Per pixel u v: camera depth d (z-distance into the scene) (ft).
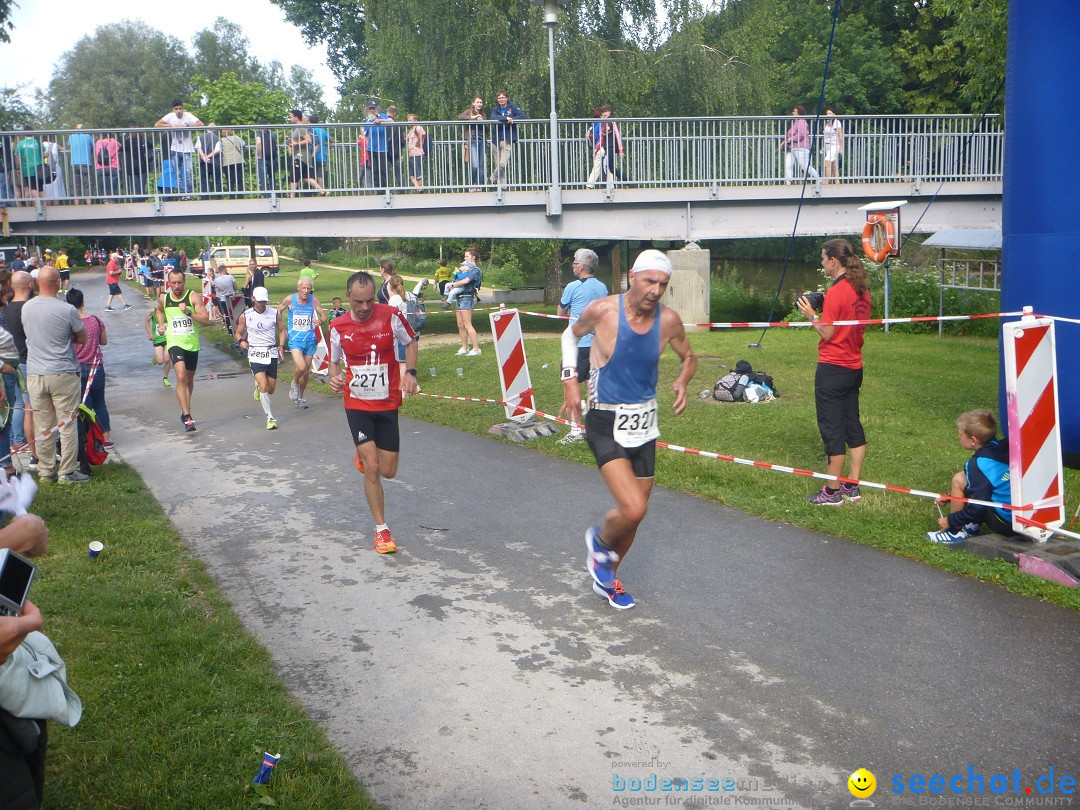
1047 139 27.12
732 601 18.67
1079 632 16.88
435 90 89.71
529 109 88.94
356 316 21.36
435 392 43.62
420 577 20.54
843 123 72.64
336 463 31.35
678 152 67.41
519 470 29.40
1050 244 27.43
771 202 68.80
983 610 17.88
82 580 20.01
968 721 14.02
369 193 63.16
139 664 15.96
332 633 17.74
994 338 59.16
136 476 29.86
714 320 74.95
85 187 60.23
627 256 105.91
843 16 133.28
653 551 21.66
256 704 14.79
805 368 45.80
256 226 62.54
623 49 90.63
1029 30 27.22
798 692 15.01
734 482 26.63
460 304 54.34
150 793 12.26
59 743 13.48
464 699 15.08
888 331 63.10
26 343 29.99
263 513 25.71
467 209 65.31
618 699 14.96
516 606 18.81
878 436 31.48
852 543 21.76
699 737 13.78
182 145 61.57
